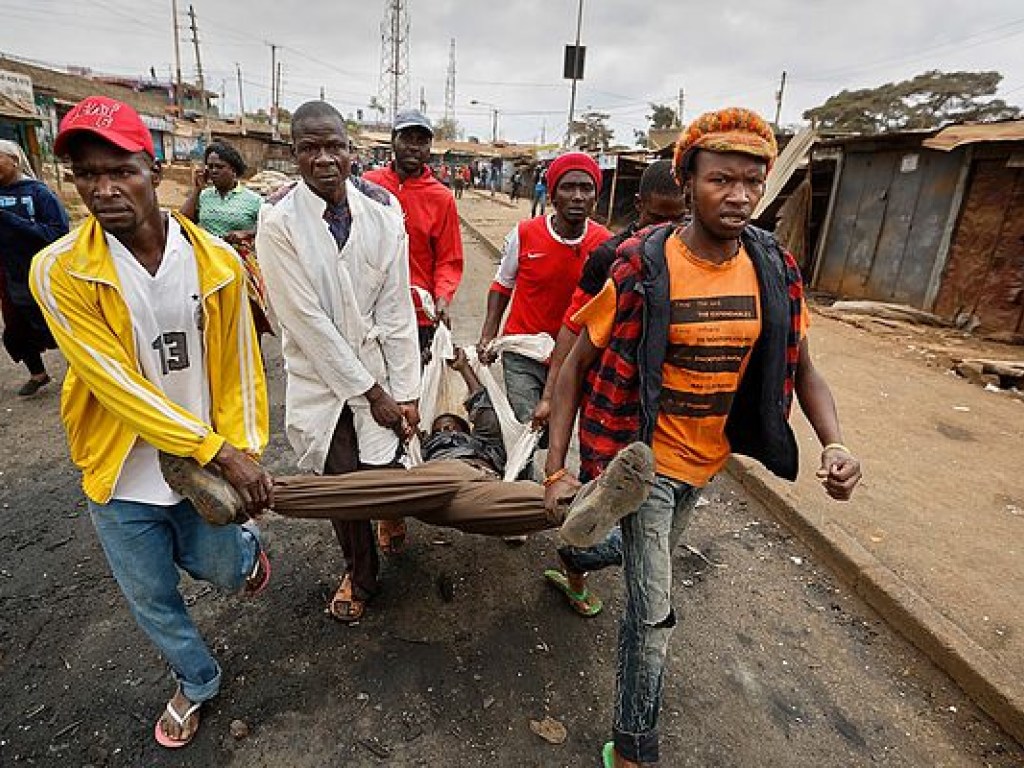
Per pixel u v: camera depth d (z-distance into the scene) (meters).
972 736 2.26
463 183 37.88
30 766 1.98
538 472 4.12
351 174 2.54
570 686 2.38
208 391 1.93
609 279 1.74
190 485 1.65
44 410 4.64
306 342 2.29
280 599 2.77
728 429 1.93
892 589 2.87
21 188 4.36
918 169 9.39
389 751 2.08
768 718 2.30
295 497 2.08
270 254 2.22
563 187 2.98
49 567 2.92
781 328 1.71
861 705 2.38
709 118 1.55
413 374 2.59
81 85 32.38
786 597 3.00
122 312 1.64
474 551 3.17
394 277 2.47
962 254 8.73
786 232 11.65
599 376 1.81
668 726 2.24
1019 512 3.67
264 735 2.11
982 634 2.63
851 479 1.70
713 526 3.62
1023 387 6.09
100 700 2.22
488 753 2.09
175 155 35.12
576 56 17.44
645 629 1.81
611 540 2.38
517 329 3.31
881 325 8.53
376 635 2.58
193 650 2.03
